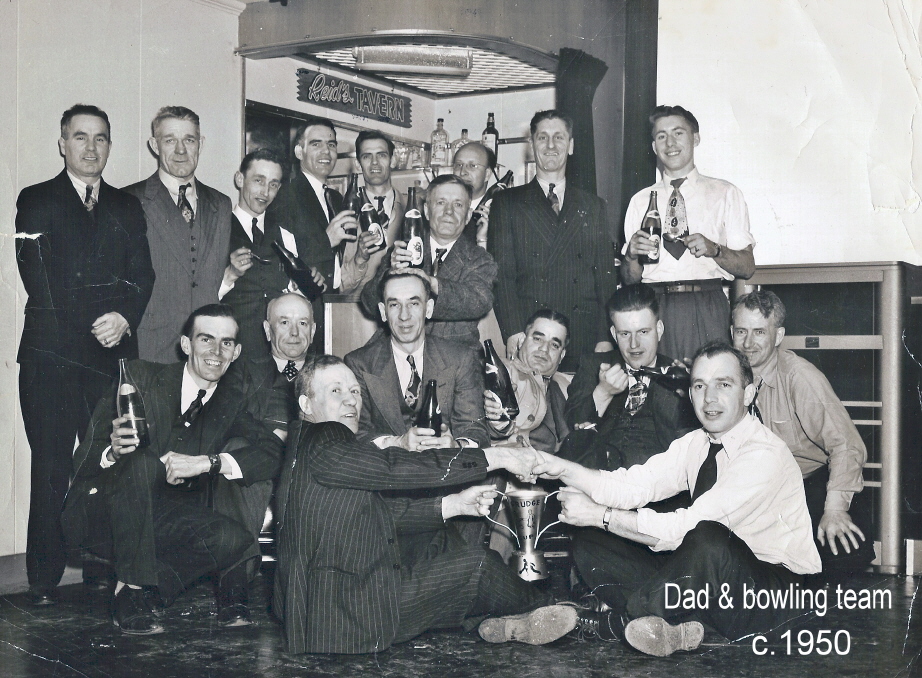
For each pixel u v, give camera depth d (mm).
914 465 3357
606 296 3703
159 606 3232
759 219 3596
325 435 2709
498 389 3619
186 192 3688
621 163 3727
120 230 3570
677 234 3625
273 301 3734
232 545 3305
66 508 3396
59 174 3482
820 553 3398
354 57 3912
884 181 3516
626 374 3600
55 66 3465
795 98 3568
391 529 2729
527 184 3820
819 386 3418
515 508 3324
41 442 3426
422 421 3543
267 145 3906
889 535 3346
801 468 3439
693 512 2959
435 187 3803
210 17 3777
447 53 3906
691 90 3639
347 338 3709
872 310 3371
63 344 3471
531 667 2602
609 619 2861
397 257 3820
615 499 3086
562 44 3734
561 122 3764
